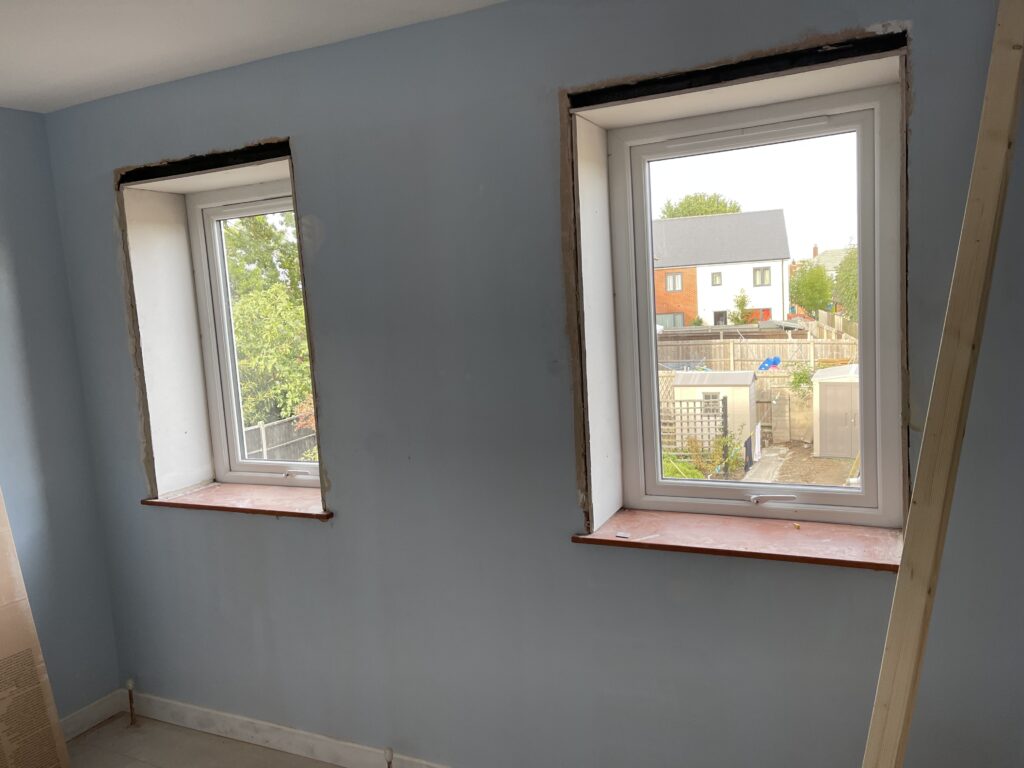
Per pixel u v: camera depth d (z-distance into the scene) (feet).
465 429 7.48
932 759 6.05
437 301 7.43
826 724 6.40
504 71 6.82
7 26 6.54
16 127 8.98
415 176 7.35
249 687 9.18
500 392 7.27
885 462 6.54
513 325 7.11
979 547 5.71
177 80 8.38
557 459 7.09
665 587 6.82
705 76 6.12
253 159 8.15
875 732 4.53
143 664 9.94
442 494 7.68
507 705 7.69
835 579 6.20
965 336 4.25
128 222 9.00
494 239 7.09
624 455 7.63
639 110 6.63
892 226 6.27
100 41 7.07
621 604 7.02
